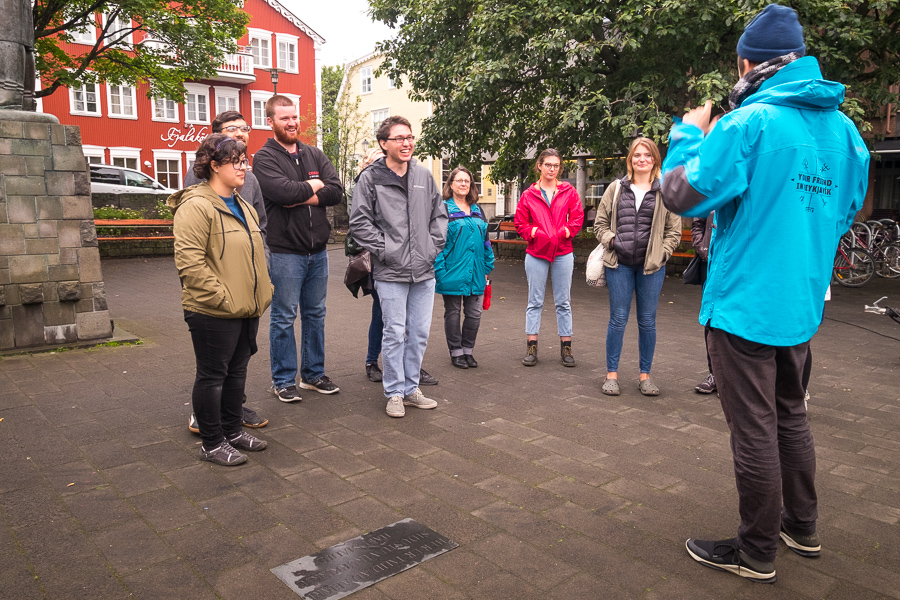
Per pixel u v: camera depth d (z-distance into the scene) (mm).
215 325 3338
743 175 2225
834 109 2361
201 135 31172
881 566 2543
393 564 2525
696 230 4383
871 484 3303
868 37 9789
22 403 4504
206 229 3266
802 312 2299
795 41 2311
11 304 5941
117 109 29016
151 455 3596
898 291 11203
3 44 5824
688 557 2602
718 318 2377
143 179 22172
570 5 11258
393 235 4273
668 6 9930
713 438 3969
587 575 2465
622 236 4754
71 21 17891
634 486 3268
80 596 2287
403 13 14031
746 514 2416
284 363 4645
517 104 15172
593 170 19219
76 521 2834
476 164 15805
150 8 18344
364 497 3115
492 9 11773
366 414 4402
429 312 4512
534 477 3367
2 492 3104
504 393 4949
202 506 2996
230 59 30875
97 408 4414
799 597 2336
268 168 4383
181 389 4898
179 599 2281
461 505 3039
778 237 2250
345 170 31969
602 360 6078
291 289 4543
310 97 34375
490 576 2451
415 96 15570
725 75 10742
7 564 2482
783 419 2539
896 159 16375
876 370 5660
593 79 11805
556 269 5734
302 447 3770
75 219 6188
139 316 8320
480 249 5645
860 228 12789
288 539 2705
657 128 10789
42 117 5961
